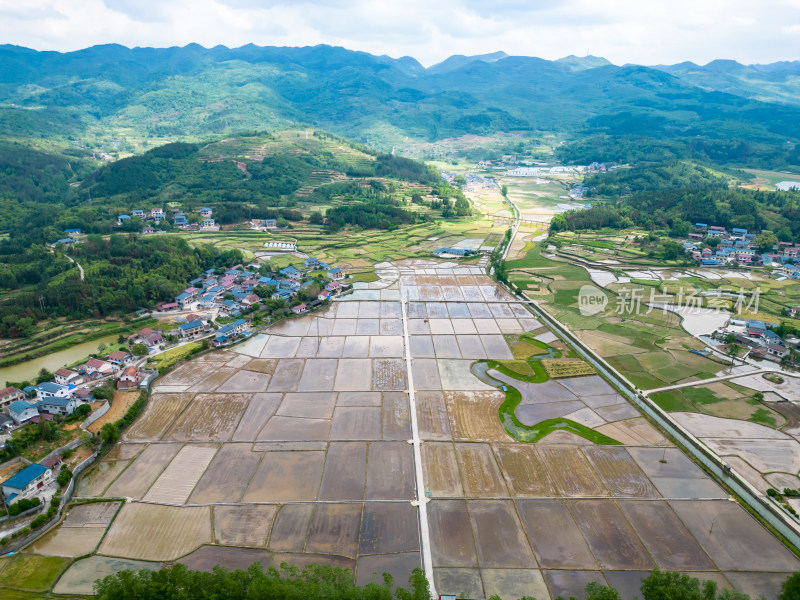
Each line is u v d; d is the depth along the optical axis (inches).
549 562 2817.4
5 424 3951.8
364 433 3986.2
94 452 3705.7
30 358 5300.2
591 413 4306.1
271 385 4734.3
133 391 4566.9
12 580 2664.9
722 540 2979.8
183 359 5191.9
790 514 3112.7
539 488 3395.7
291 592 2349.9
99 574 2704.2
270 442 3858.3
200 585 2447.1
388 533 3002.0
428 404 4424.2
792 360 5054.1
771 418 4158.5
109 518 3095.5
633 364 5103.3
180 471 3528.5
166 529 3014.3
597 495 3339.1
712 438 3892.7
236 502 3235.7
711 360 5177.2
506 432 4025.6
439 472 3543.3
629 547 2928.2
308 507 3196.4
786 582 2581.2
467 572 2743.6
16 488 3159.5
